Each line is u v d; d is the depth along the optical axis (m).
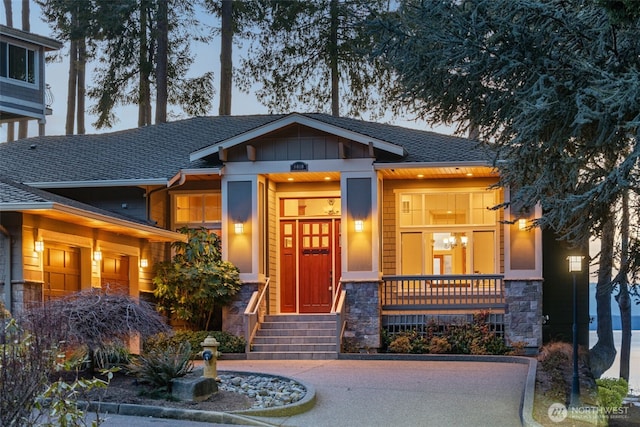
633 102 10.68
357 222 21.39
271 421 12.34
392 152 21.28
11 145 26.80
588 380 16.06
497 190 22.08
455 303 21.48
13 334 7.95
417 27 12.52
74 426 7.50
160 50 34.03
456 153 21.42
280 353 20.12
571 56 11.80
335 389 14.98
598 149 12.68
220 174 21.86
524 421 11.95
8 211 15.80
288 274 23.31
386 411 13.14
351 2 32.09
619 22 11.07
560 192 12.97
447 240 22.53
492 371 17.36
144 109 36.47
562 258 23.95
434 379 16.19
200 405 12.93
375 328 21.08
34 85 28.17
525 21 11.88
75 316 13.45
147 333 14.41
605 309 28.20
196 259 21.73
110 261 19.61
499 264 22.11
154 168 22.92
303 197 23.36
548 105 11.12
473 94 12.78
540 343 20.59
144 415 12.50
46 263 16.89
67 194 22.86
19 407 7.29
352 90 33.91
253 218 21.77
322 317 21.50
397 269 22.47
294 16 33.97
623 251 14.02
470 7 12.10
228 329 21.48
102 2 33.91
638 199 13.41
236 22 35.31
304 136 21.77
